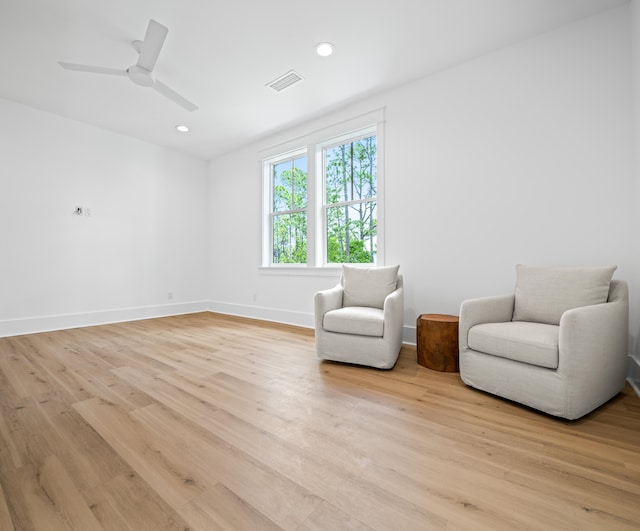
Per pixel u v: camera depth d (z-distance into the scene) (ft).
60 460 4.02
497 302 6.82
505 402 5.78
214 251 17.12
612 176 6.91
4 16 7.13
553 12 7.10
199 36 7.88
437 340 7.45
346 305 9.27
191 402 5.77
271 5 6.92
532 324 6.18
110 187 13.73
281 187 14.52
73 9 6.95
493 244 8.43
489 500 3.33
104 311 13.48
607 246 6.95
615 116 6.89
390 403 5.74
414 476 3.73
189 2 6.82
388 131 10.38
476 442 4.45
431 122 9.49
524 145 8.00
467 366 6.43
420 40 8.04
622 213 6.79
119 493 3.43
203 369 7.62
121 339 10.66
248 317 15.20
